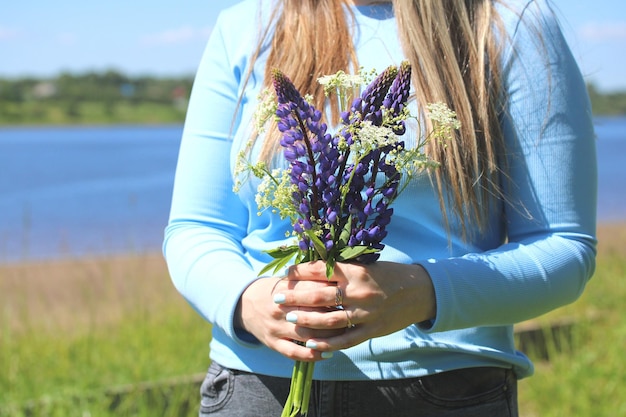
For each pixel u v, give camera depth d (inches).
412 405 56.9
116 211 650.2
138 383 158.9
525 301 55.1
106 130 3769.7
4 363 165.5
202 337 189.8
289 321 52.9
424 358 57.3
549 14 60.5
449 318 53.7
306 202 51.9
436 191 57.8
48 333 192.1
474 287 53.9
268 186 52.5
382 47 62.1
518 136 58.9
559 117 58.4
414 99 59.4
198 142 66.5
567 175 58.2
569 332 206.8
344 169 52.6
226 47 68.2
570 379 171.6
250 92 64.7
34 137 2699.3
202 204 65.5
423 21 60.0
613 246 343.6
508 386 60.4
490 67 59.2
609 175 1011.9
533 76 58.7
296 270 53.5
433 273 54.0
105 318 220.5
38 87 3836.1
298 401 54.1
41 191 818.8
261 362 59.7
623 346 187.9
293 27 64.3
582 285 58.6
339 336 52.4
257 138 61.1
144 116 3934.5
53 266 348.2
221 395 62.6
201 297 59.7
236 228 66.2
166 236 66.4
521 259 55.9
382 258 58.8
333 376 57.4
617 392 167.0
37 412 145.3
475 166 57.8
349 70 61.9
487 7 60.7
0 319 220.4
